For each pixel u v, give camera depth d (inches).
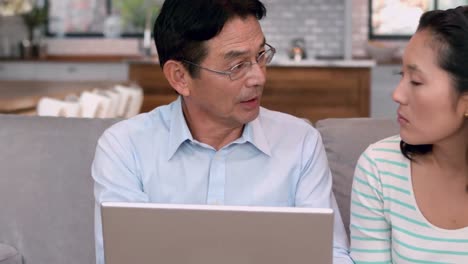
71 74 294.4
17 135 75.8
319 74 238.7
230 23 52.4
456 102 45.6
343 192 68.3
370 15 307.6
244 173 60.7
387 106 272.4
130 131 61.7
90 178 73.4
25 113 122.2
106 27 316.8
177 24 53.9
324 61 237.5
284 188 61.0
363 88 237.9
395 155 52.9
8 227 73.9
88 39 319.3
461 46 44.4
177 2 54.2
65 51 320.8
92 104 125.0
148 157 60.9
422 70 45.9
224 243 43.4
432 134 46.9
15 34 320.8
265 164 60.9
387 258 53.4
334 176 69.1
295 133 62.3
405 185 51.7
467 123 47.4
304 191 60.9
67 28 321.1
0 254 69.7
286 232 42.8
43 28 320.8
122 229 43.8
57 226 73.2
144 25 307.6
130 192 60.1
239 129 60.4
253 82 53.6
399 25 307.1
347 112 239.8
